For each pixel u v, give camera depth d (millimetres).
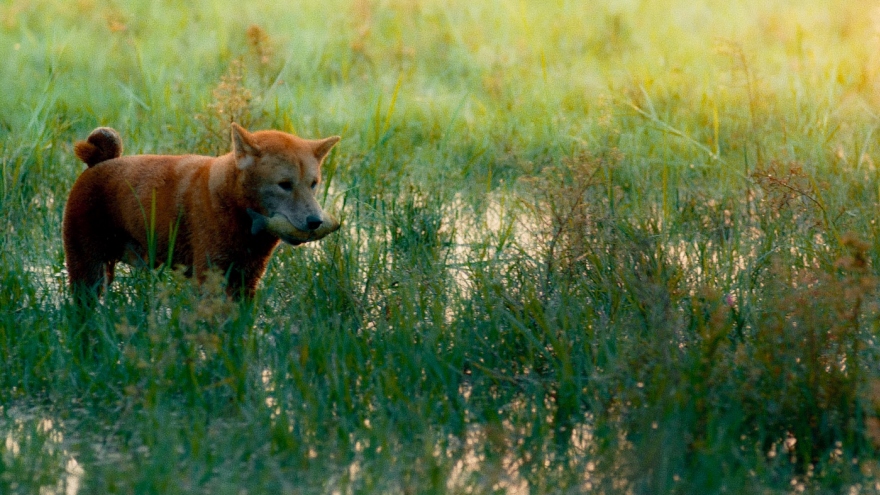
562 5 26391
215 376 8688
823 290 8555
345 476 7133
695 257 11680
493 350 9281
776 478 7383
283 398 8320
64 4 25109
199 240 9781
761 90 16719
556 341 8875
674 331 8859
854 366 8188
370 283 10969
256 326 9898
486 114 17312
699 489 6945
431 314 10117
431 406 8094
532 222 13125
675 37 23047
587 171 11117
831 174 13469
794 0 26188
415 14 25156
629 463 7145
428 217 12797
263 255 10055
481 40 22703
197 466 7250
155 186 9969
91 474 7219
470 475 7371
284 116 14977
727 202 13172
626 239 10695
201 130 14758
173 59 20531
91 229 10266
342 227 12258
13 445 7836
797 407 7887
